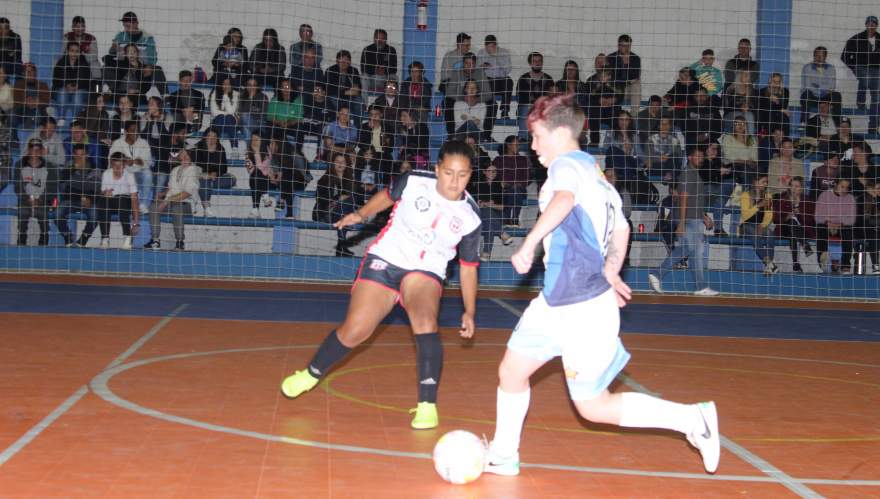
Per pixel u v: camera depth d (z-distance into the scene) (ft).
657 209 52.31
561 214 12.66
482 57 54.90
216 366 23.26
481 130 53.47
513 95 54.54
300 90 52.54
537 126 14.17
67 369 21.94
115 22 55.47
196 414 17.76
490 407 19.66
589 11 58.49
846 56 57.06
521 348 13.93
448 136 53.67
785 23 58.23
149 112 50.93
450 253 18.19
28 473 13.42
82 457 14.39
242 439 15.99
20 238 50.03
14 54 51.60
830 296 51.96
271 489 13.15
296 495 12.92
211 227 52.19
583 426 18.22
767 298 51.47
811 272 52.80
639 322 38.09
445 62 54.19
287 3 57.00
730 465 15.62
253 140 51.55
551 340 13.74
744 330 36.58
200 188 51.42
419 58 58.08
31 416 17.02
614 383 23.34
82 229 51.39
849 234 52.44
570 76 53.42
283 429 16.85
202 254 50.52
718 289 51.96
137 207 50.62
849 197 52.13
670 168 52.29
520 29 58.34
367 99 53.31
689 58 58.49
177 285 46.01
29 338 26.63
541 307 13.83
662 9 58.39
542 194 13.76
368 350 27.09
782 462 15.99
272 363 24.06
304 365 23.93
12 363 22.44
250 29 56.75
